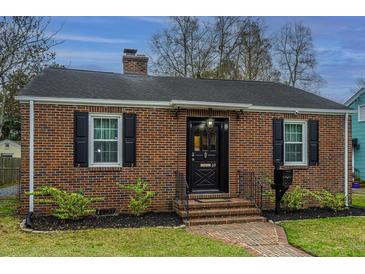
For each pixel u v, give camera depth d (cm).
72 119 916
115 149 964
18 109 1576
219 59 2861
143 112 974
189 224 842
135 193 963
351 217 957
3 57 1348
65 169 910
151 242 680
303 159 1129
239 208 941
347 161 1166
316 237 732
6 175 2100
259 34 2888
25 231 754
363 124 1961
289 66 3061
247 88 1295
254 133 1070
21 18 1354
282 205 1049
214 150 1049
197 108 1009
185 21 2883
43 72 1124
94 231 761
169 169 995
